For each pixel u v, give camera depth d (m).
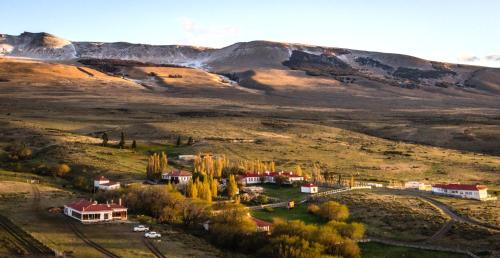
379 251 107.00
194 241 100.44
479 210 129.38
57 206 121.31
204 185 142.25
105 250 88.75
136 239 97.56
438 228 116.88
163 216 117.75
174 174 167.38
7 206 118.69
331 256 95.56
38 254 82.50
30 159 199.62
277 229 104.75
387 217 126.50
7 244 87.19
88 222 107.50
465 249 104.56
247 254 98.62
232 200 144.62
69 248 88.38
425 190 160.00
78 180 161.25
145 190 129.25
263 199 150.50
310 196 152.75
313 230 104.50
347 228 111.19
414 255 103.69
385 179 191.00
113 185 152.12
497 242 105.56
